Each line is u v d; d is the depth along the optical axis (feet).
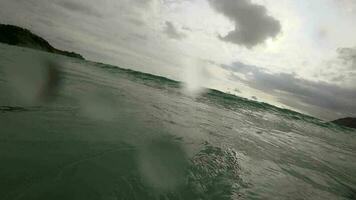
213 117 32.07
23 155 8.95
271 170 15.31
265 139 26.22
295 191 12.83
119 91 32.81
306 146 29.27
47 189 7.22
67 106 17.57
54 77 30.35
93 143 11.57
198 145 15.64
